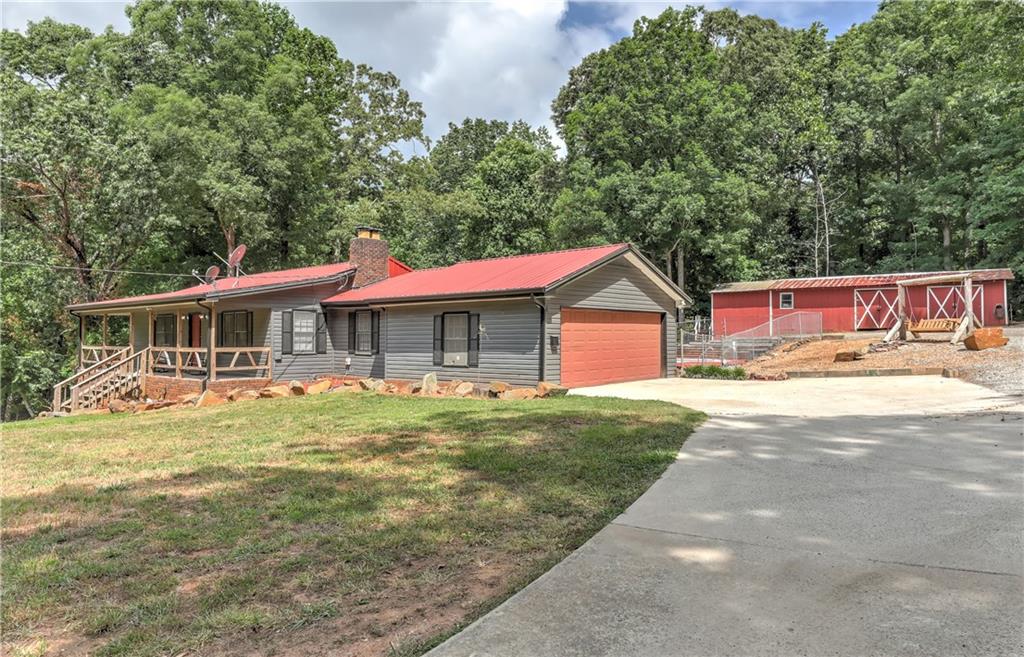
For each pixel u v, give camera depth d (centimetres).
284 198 3120
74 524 446
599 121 3055
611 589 314
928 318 2422
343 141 3622
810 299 2681
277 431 864
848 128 3356
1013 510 426
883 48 3369
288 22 3459
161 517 457
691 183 2820
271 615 296
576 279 1430
